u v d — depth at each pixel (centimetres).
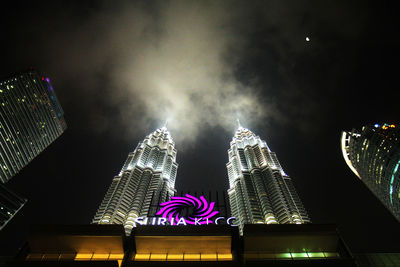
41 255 4947
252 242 4994
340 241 5081
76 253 5012
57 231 4972
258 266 4556
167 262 4631
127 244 5081
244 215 16188
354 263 4588
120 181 18125
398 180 17138
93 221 15238
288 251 5047
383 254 5459
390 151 17888
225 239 4956
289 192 17000
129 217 15388
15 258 4806
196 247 4991
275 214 15638
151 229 5044
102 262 4569
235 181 19512
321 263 4581
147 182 18775
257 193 17362
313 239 5009
